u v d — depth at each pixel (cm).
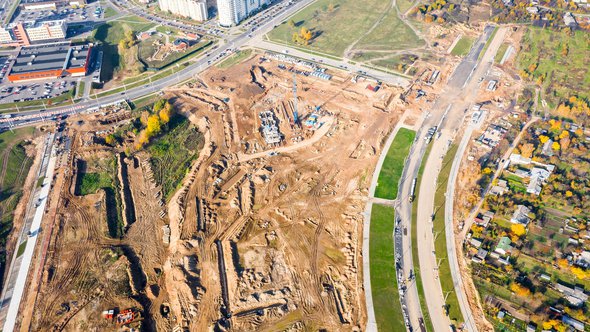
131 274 15125
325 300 14112
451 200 17038
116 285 14812
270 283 14612
